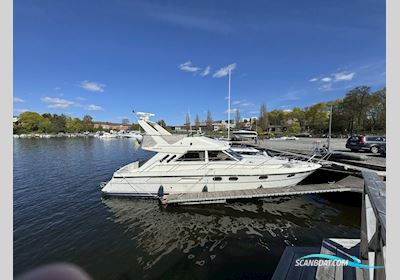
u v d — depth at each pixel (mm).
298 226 6789
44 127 79312
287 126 76625
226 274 4621
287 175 8805
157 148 8805
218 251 5438
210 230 6535
